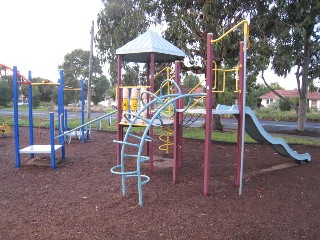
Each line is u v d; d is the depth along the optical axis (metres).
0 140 11.34
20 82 7.32
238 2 12.66
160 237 3.59
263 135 6.57
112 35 14.23
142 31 13.55
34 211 4.34
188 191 5.33
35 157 8.10
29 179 6.07
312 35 14.13
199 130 15.02
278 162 8.02
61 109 8.15
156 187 5.53
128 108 6.84
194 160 8.08
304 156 7.93
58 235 3.60
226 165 7.52
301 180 6.25
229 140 11.33
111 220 4.04
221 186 5.71
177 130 5.78
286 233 3.75
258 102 40.41
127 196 4.98
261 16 12.60
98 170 6.80
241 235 3.67
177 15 12.75
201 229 3.80
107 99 55.81
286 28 12.17
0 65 7.04
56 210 4.38
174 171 5.81
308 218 4.23
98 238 3.54
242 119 5.38
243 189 5.53
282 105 34.59
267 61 12.07
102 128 15.35
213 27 12.19
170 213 4.30
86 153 8.84
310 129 17.95
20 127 15.92
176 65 6.34
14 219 4.06
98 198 4.90
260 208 4.57
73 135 11.36
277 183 5.99
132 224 3.92
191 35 12.29
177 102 6.79
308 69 15.52
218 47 11.89
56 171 6.72
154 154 8.75
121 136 7.11
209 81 5.02
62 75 8.01
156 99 4.98
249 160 8.23
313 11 12.22
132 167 7.09
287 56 12.24
